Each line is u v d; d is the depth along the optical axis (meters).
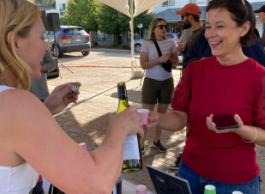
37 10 0.84
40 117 0.74
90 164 0.76
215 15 1.30
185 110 1.64
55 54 14.47
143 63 3.37
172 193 1.32
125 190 1.54
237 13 1.27
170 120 1.55
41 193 1.43
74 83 1.40
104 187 0.77
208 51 2.63
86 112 5.37
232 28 1.30
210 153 1.44
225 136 1.40
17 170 0.79
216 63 1.46
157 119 1.45
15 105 0.73
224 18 1.29
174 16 20.52
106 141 0.87
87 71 10.35
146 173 3.13
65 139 0.76
